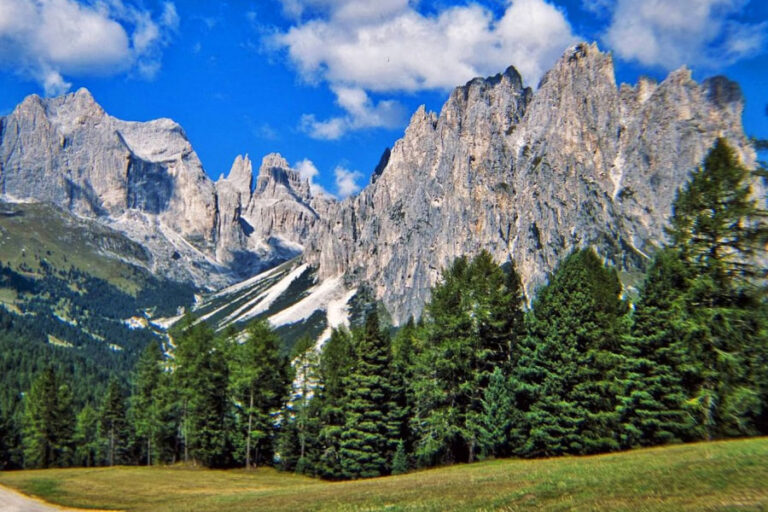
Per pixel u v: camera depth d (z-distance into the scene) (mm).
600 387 52125
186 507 40062
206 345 78188
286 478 66750
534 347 57188
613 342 54312
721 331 46531
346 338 78438
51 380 112062
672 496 22859
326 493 40438
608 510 22312
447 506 28141
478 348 57656
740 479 23594
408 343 76562
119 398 117250
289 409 80688
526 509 24938
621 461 35656
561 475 32344
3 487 52719
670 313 51250
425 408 60812
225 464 78688
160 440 91438
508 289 61594
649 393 51688
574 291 55125
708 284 46969
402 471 64312
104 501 46219
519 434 55625
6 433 121688
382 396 66938
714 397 47094
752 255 46938
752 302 46812
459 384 57781
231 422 81750
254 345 75438
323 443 75875
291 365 86125
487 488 32000
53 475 63219
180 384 79625
